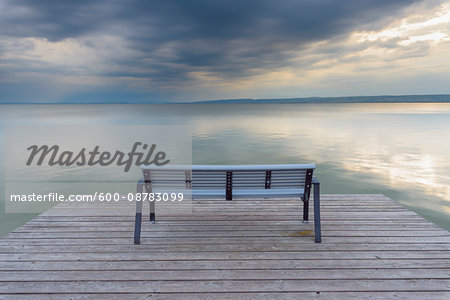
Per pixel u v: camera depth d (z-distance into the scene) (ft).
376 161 32.94
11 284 6.88
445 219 16.40
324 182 24.48
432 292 6.57
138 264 7.76
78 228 10.09
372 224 10.41
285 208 12.11
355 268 7.55
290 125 84.12
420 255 8.21
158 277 7.16
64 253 8.35
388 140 49.44
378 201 12.96
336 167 30.04
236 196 9.13
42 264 7.75
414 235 9.49
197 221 10.72
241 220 10.82
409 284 6.87
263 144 47.11
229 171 8.73
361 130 66.59
